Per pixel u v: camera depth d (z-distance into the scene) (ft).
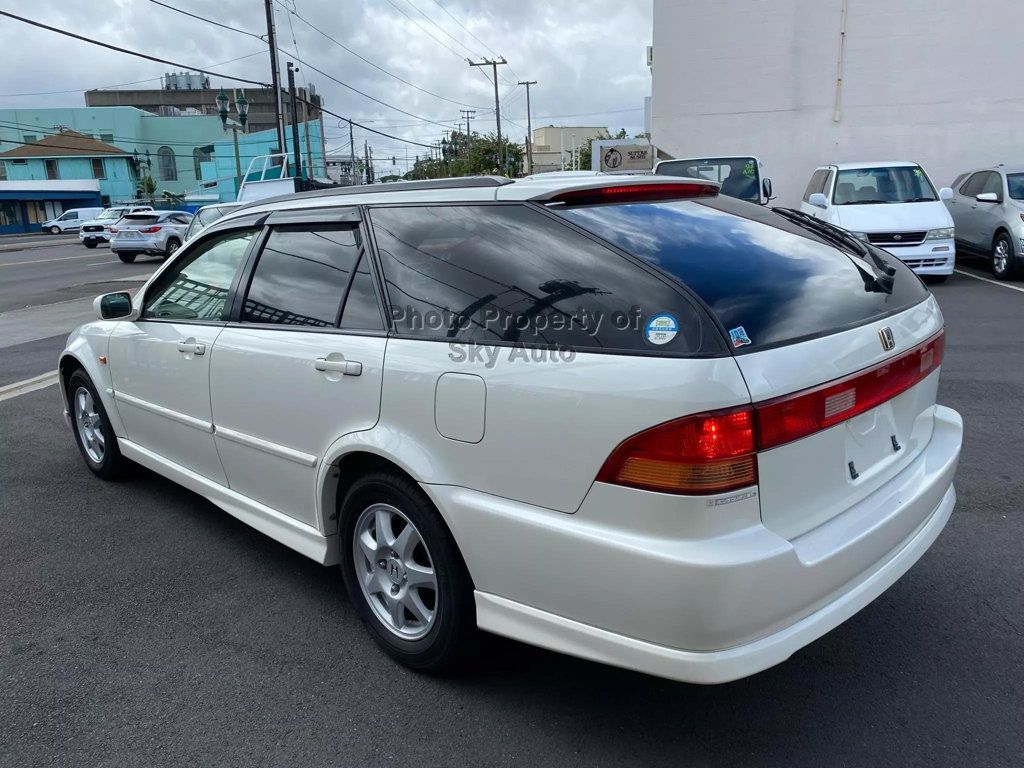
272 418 11.03
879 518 8.46
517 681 9.73
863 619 10.87
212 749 8.62
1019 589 11.44
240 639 10.78
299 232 11.29
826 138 57.88
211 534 14.20
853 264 9.57
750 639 7.30
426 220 9.70
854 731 8.68
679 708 9.16
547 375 7.82
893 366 8.82
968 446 17.07
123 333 14.55
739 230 9.46
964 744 8.42
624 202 9.46
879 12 55.16
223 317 12.20
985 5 53.52
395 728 8.90
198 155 241.55
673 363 7.18
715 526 7.13
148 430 14.47
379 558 10.02
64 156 215.10
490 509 8.27
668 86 59.62
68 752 8.62
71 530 14.42
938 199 39.45
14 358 31.27
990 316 31.58
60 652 10.54
